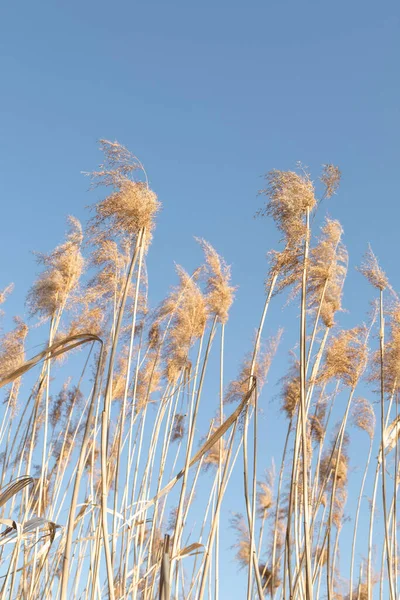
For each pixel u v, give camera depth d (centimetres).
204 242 357
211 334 343
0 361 381
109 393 251
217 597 326
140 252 290
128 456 339
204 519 353
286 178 307
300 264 305
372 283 334
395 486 331
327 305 341
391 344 349
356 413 391
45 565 319
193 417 303
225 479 291
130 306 362
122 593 307
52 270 346
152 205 289
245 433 298
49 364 340
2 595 288
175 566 349
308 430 355
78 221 353
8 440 355
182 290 386
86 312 361
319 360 338
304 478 274
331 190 306
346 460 412
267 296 312
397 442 338
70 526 237
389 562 307
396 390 346
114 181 290
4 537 241
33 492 325
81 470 240
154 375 384
